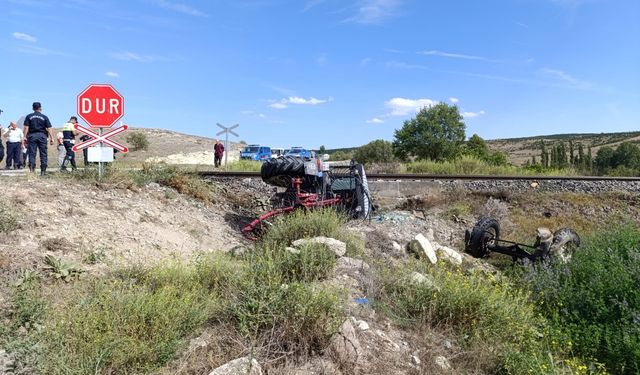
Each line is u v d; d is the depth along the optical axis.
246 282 5.28
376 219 11.61
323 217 8.35
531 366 5.12
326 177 10.73
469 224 13.38
